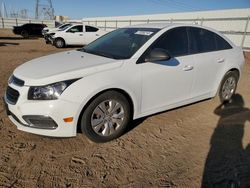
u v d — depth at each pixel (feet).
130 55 10.80
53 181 8.16
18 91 9.41
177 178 8.58
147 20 73.87
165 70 11.43
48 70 9.75
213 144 10.90
